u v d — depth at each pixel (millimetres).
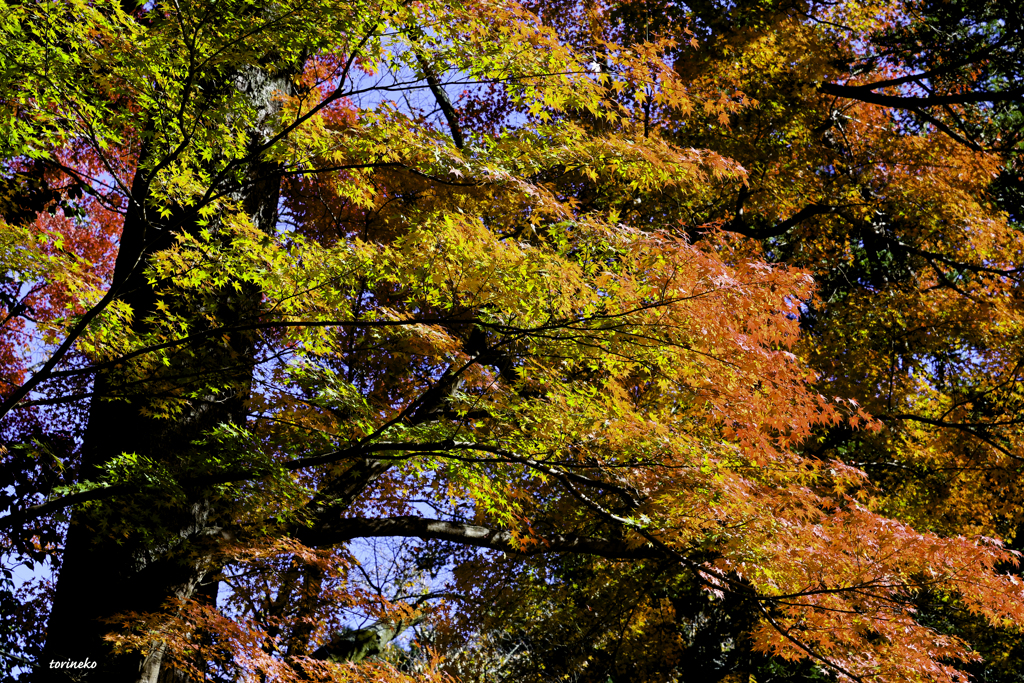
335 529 7414
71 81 4738
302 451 6227
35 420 9180
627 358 5422
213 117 5277
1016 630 11508
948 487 11062
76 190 7312
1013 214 14727
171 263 5602
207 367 6109
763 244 13203
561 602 11688
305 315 5527
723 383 5312
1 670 6188
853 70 14078
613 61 6680
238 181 5914
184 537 6148
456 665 11344
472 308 5395
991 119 14930
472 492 5922
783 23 12984
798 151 13047
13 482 7246
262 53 5234
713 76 12336
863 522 6102
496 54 5320
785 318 5332
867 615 5859
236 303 6211
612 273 5066
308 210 9422
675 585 11953
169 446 6641
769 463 5973
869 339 13109
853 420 5773
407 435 5523
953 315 12219
